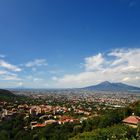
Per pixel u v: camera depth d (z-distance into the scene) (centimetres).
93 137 8450
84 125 11644
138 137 7950
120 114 11744
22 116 18500
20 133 12800
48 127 12756
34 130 13162
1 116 17962
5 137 12706
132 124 10106
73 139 9075
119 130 8506
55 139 10988
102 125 10938
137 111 12006
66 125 12550
